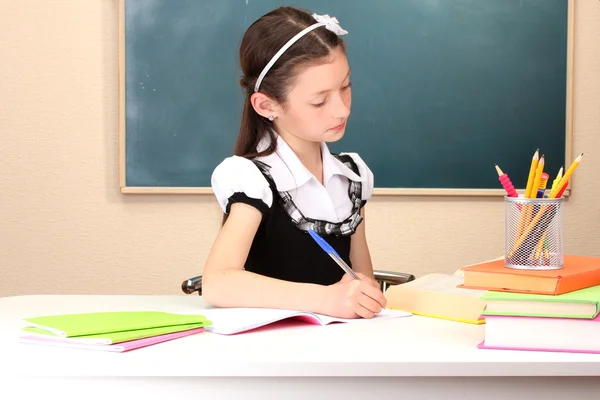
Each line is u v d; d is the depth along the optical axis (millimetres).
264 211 1309
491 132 2611
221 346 968
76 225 2553
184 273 2582
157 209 2566
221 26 2516
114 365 891
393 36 2562
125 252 2568
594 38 2631
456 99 2594
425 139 2592
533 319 946
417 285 1276
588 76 2637
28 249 2549
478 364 882
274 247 1369
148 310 1248
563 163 2637
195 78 2516
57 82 2521
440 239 2637
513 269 1035
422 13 2568
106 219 2559
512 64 2604
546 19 2605
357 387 909
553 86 2621
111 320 1046
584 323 933
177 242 2574
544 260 1036
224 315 1128
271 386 907
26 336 1004
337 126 1297
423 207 2629
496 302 960
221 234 1296
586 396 917
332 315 1142
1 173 2527
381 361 881
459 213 2637
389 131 2582
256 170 1324
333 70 1271
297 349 947
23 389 901
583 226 2660
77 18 2514
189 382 906
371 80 2568
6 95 2512
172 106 2518
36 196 2539
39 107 2521
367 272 1551
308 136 1316
